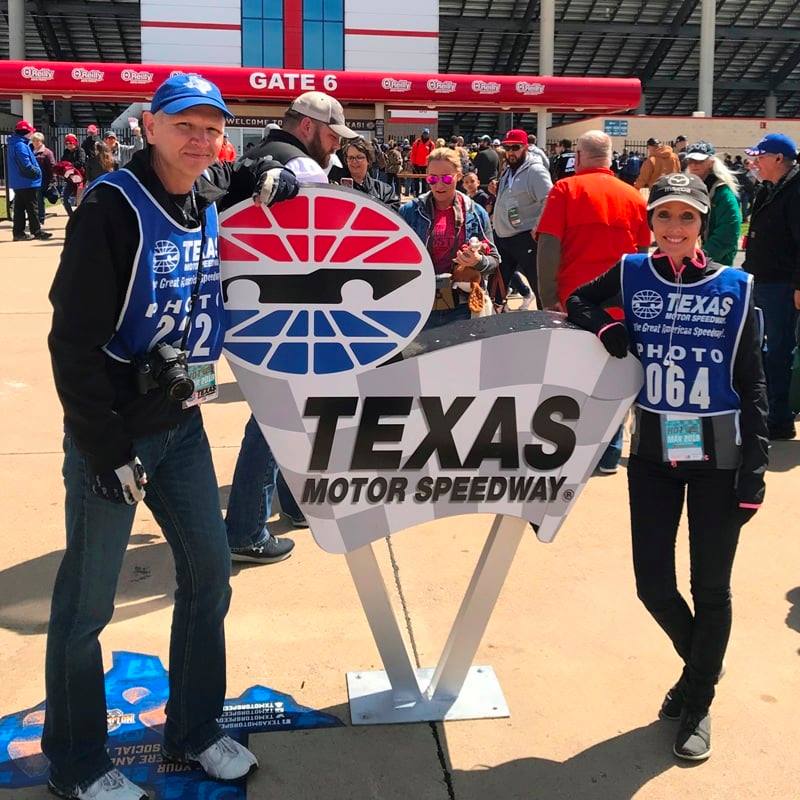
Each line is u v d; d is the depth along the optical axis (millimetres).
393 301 2221
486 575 2490
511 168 6520
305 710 2586
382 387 2258
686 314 2254
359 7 31766
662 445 2305
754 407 2209
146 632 2982
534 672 2801
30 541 3648
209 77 21844
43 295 8914
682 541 3738
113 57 37312
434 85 22891
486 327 2338
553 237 4395
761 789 2299
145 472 2021
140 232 1834
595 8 34844
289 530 3836
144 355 1968
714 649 2354
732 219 5125
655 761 2402
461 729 2521
